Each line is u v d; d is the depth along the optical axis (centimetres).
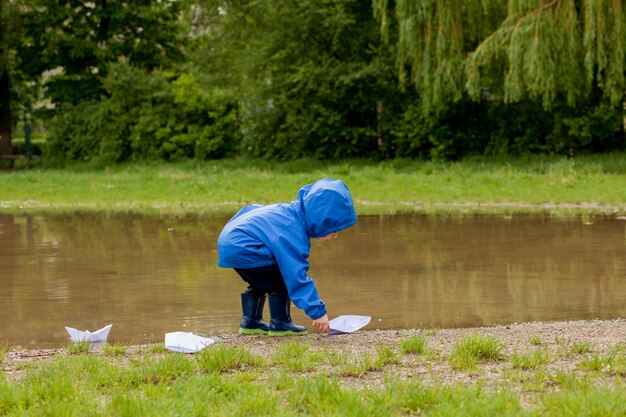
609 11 2317
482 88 2800
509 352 568
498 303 809
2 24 3556
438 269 1018
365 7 3097
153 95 3384
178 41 4112
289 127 3216
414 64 2705
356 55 3116
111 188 2388
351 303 816
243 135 3322
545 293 858
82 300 843
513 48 2364
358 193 2152
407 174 2500
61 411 421
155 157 3362
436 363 538
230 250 621
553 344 594
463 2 2623
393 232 1402
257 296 666
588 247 1194
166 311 782
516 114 2894
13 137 5444
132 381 489
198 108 3344
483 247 1206
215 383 473
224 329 701
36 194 2308
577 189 2073
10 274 1009
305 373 514
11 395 450
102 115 3466
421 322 726
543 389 467
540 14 2356
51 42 3653
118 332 698
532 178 2245
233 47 4103
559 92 2770
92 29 3819
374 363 527
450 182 2266
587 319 730
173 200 2155
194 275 986
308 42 3141
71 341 655
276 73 3186
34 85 5194
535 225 1485
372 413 419
